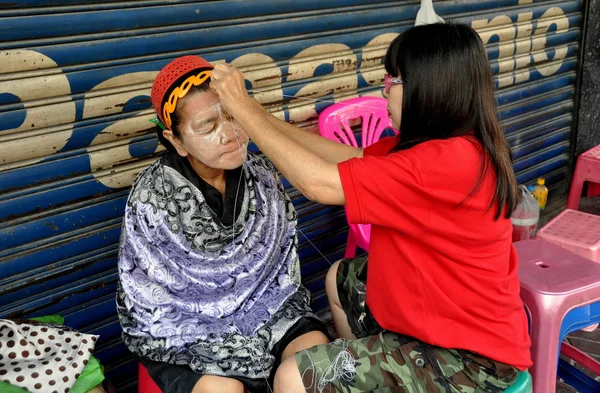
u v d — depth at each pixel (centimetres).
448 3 338
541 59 409
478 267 172
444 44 162
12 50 195
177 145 191
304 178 164
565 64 431
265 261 208
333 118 288
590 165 365
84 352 192
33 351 185
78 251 226
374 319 196
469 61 161
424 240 168
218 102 182
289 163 164
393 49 171
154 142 236
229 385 183
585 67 439
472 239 168
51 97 207
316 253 311
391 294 179
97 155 222
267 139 165
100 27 212
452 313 173
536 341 222
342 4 286
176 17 230
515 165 421
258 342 194
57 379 183
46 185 213
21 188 208
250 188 205
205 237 197
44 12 199
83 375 191
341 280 226
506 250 179
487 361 175
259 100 269
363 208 162
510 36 381
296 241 223
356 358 178
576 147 459
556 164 452
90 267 231
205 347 190
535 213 326
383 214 163
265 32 261
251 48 259
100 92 217
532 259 247
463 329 175
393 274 178
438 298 172
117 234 235
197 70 183
